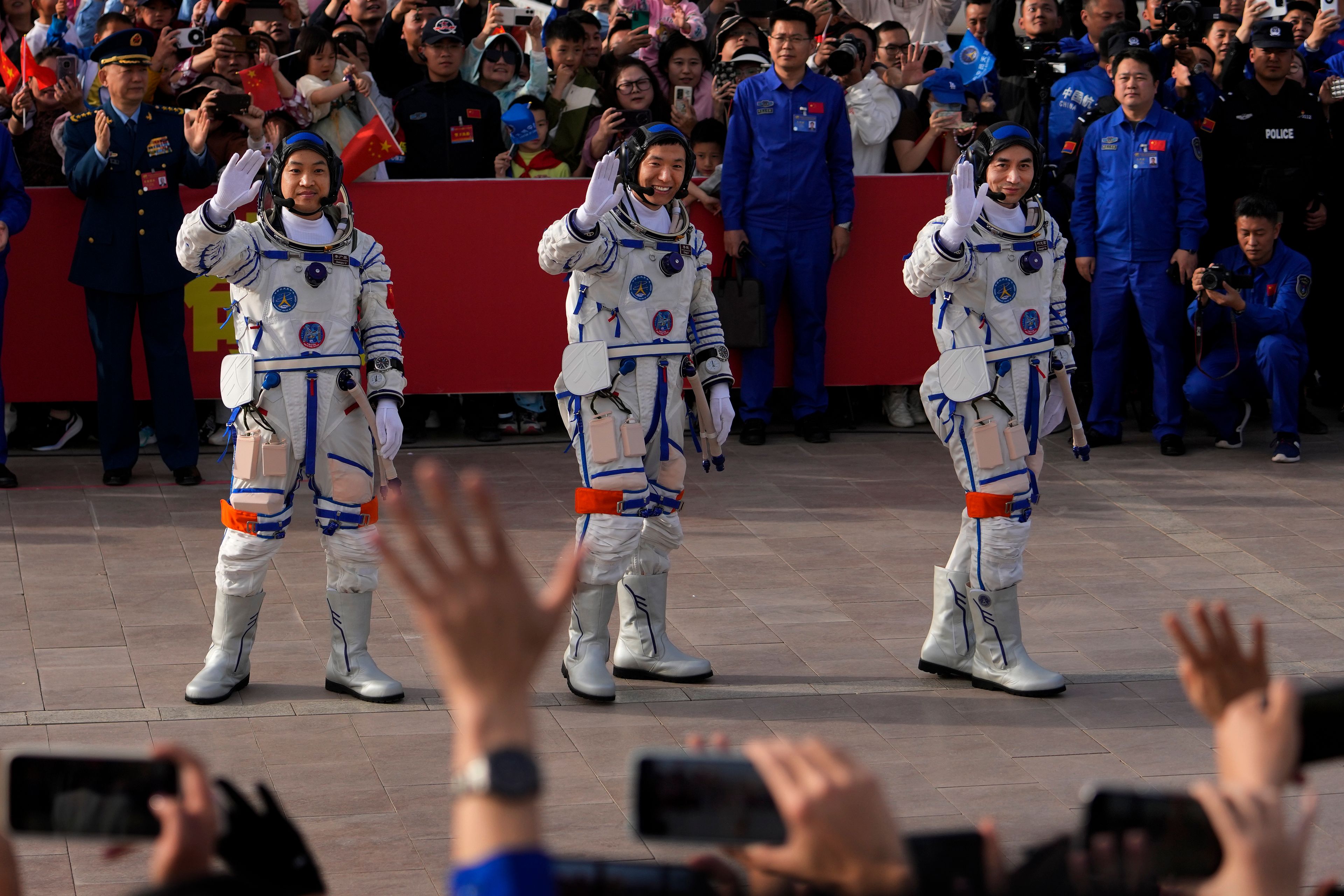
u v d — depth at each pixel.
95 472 10.82
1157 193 11.71
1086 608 8.48
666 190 7.18
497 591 1.75
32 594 8.27
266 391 6.95
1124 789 1.99
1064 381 7.58
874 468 11.37
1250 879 1.85
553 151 12.09
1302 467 11.56
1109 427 12.19
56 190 10.97
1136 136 11.73
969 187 6.97
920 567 9.14
